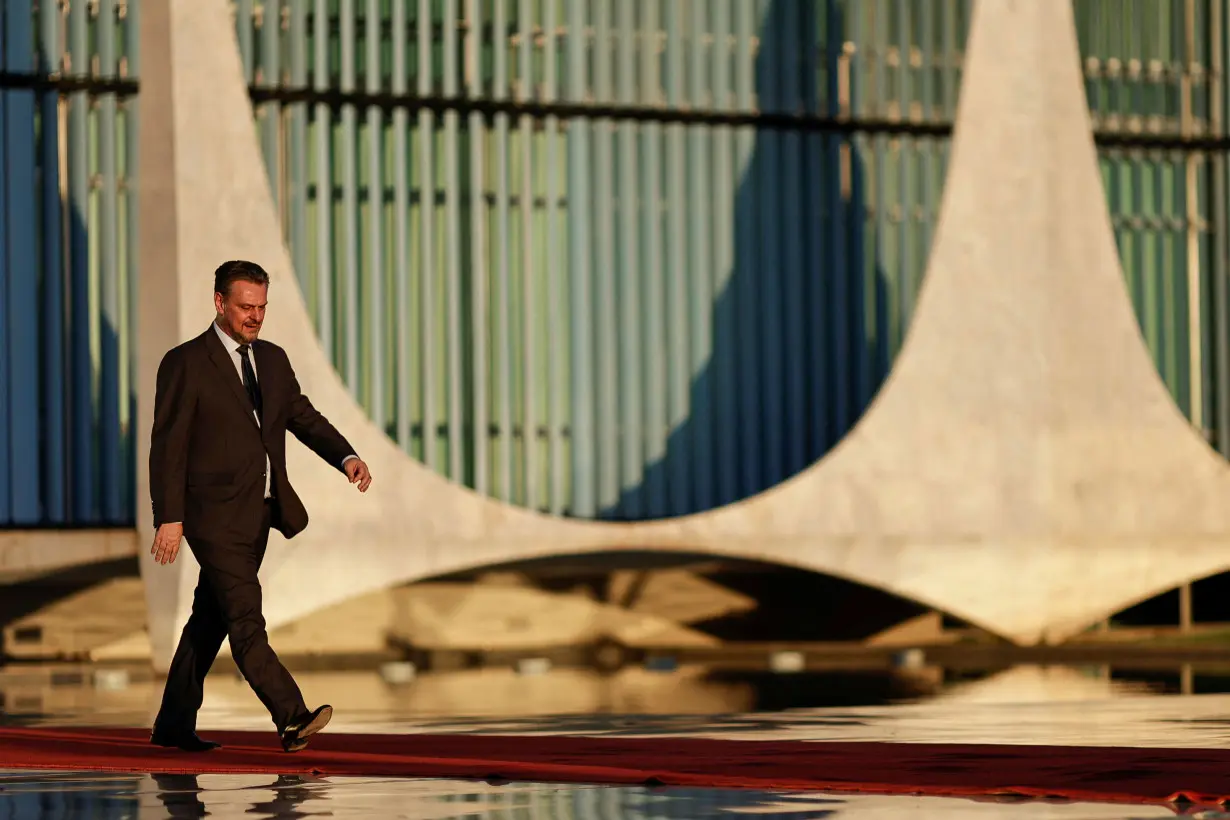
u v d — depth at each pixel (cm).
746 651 3588
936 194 3541
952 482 3450
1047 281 3494
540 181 3369
